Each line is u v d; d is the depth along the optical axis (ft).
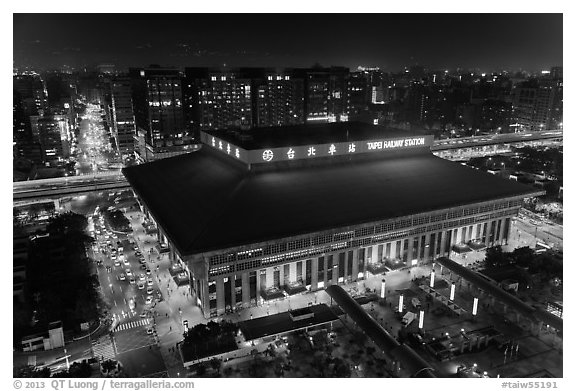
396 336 481.87
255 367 431.84
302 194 599.57
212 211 550.77
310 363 438.40
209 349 440.04
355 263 586.86
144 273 624.18
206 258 489.67
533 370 428.97
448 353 445.78
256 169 620.90
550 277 588.91
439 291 569.64
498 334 476.13
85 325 494.18
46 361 449.48
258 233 517.14
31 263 610.24
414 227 611.06
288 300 548.31
